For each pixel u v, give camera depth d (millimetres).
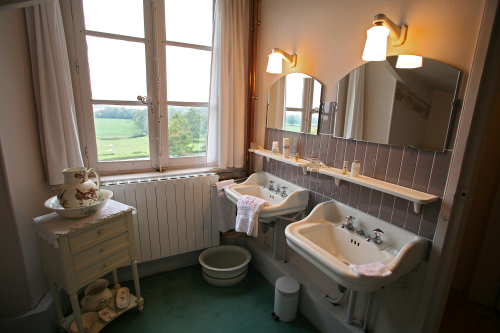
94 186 1521
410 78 1266
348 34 1589
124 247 1694
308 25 1884
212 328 1785
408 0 1263
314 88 1851
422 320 1295
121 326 1781
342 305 1729
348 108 1602
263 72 2439
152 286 2199
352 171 1521
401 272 1185
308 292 1862
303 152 2025
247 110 2600
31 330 1605
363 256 1432
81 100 1999
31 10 1630
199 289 2176
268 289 2197
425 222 1252
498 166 1944
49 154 1770
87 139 2070
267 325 1818
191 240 2367
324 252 1265
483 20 1003
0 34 1470
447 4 1120
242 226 1854
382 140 1411
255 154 2652
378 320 1510
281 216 2008
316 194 1916
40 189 1799
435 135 1186
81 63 1952
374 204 1497
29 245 1650
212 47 2270
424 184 1253
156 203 2154
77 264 1436
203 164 2588
